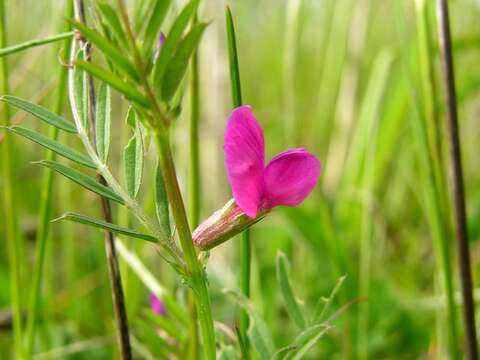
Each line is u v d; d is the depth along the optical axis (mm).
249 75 436
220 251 268
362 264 242
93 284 281
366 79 385
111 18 83
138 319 161
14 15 306
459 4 361
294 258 284
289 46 291
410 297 278
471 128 360
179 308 162
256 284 235
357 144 294
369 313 251
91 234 313
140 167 103
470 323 170
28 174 354
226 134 92
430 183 183
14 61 309
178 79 86
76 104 109
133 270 186
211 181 279
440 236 180
